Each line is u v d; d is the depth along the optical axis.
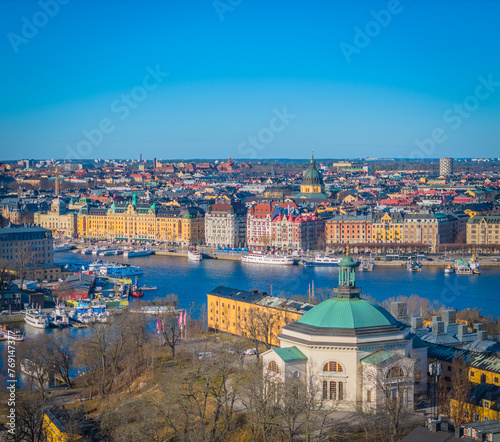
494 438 188.88
